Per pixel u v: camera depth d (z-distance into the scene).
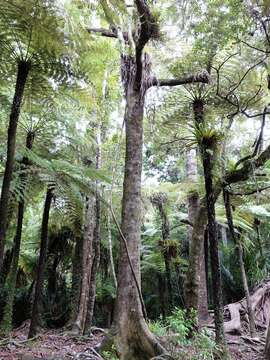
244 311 8.69
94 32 5.39
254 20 4.50
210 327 7.30
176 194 8.40
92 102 5.27
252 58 5.51
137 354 4.34
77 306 8.88
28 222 11.86
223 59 5.42
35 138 6.39
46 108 5.57
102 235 9.69
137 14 4.59
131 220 4.98
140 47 4.86
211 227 4.82
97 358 4.32
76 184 5.70
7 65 4.32
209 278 10.52
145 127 7.14
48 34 3.99
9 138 3.88
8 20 3.95
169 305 9.22
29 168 5.73
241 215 8.52
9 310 6.43
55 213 8.36
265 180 6.04
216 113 6.40
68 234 11.24
